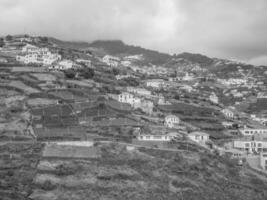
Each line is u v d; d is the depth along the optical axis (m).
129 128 196.25
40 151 151.75
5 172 135.25
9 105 198.62
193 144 196.88
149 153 166.62
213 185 155.50
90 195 130.38
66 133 175.38
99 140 172.62
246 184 166.50
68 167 142.88
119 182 140.62
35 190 128.25
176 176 152.88
